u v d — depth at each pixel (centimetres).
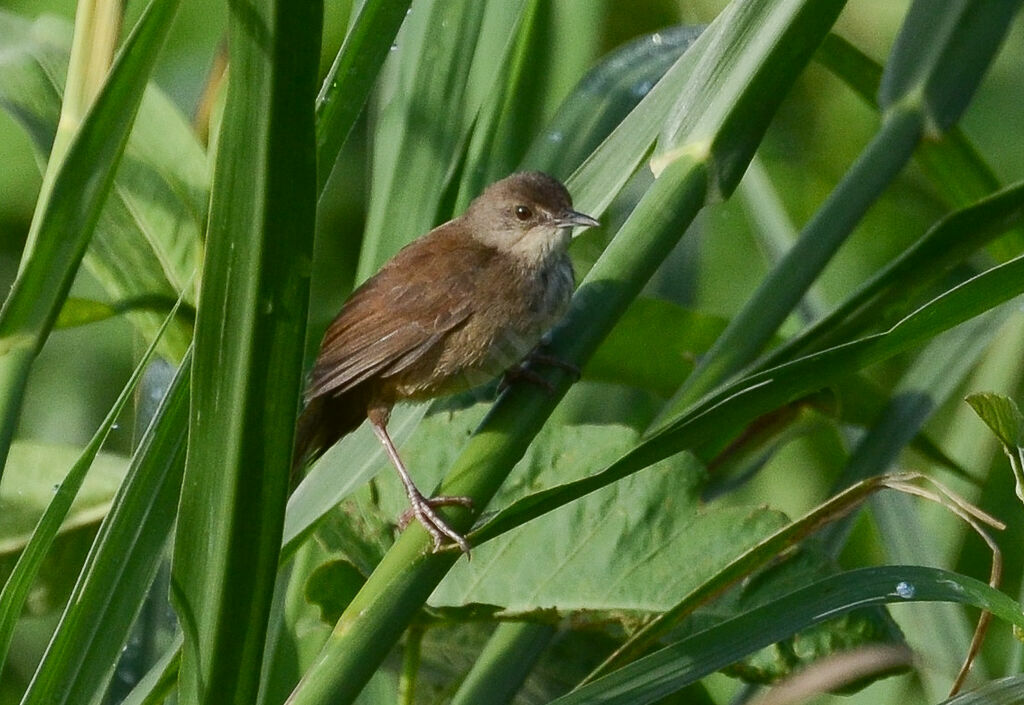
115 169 530
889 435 543
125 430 557
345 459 539
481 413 542
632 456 529
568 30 546
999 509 551
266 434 526
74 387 557
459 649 541
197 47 558
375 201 542
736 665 536
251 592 527
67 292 530
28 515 541
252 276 525
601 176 538
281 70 524
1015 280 529
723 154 534
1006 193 536
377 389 545
